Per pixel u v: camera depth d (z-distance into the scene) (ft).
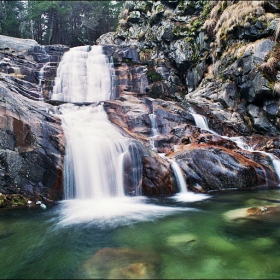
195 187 33.24
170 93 74.33
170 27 80.64
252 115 55.11
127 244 17.26
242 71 55.83
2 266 14.84
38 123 30.40
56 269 14.26
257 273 13.64
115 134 38.06
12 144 27.68
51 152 29.35
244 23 56.70
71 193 29.25
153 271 13.67
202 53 71.87
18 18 117.29
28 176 27.55
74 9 131.95
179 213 24.06
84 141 32.35
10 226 20.74
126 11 101.30
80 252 16.21
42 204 26.13
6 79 53.83
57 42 125.59
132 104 50.44
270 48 52.47
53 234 19.10
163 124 47.42
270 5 55.93
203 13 75.36
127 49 79.15
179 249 16.44
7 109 28.32
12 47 68.90
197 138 43.55
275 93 50.01
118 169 31.48
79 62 72.49
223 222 21.47
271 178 37.76
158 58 82.79
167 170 32.60
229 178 35.19
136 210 25.00
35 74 66.23
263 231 19.45
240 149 42.57
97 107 47.67
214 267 14.24
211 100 62.54
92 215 23.41
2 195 25.95
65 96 67.62
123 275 13.29
